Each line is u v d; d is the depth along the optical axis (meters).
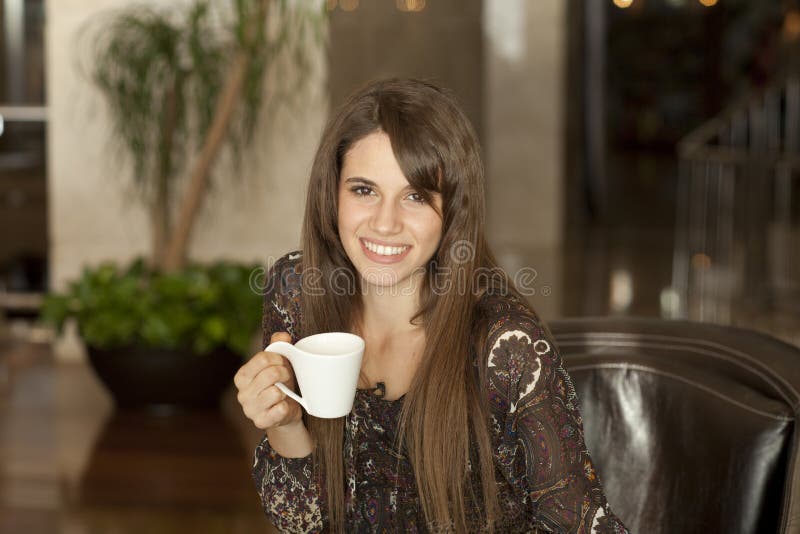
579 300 5.41
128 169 4.21
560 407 1.21
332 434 1.29
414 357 1.34
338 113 1.28
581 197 8.38
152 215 3.88
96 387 4.01
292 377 1.23
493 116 7.12
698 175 6.34
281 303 1.43
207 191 4.05
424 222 1.23
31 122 4.42
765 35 11.08
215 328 3.52
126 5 4.12
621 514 1.36
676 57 12.81
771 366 1.29
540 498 1.20
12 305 4.57
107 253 4.29
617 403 1.39
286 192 4.16
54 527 2.72
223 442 3.39
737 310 5.05
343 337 1.15
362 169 1.23
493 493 1.25
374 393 1.29
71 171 4.25
